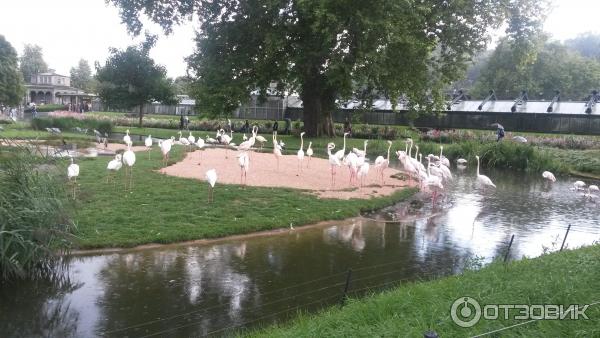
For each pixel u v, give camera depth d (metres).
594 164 26.38
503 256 9.99
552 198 17.97
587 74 63.03
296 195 14.12
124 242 9.34
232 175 16.88
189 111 63.56
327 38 25.05
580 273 7.18
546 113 38.31
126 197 12.54
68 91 108.25
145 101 45.81
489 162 28.16
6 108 60.66
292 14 28.88
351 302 6.68
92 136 32.44
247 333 6.03
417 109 35.88
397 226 12.19
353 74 27.55
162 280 7.87
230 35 30.81
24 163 8.27
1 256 7.27
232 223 10.91
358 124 44.00
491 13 28.73
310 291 7.62
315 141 32.75
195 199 12.76
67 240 8.42
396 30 24.59
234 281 7.95
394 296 6.56
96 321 6.42
